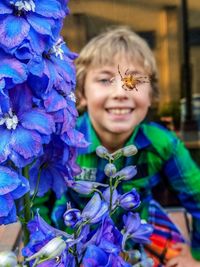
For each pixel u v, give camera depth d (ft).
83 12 2.49
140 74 1.16
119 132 1.39
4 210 0.61
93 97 1.38
